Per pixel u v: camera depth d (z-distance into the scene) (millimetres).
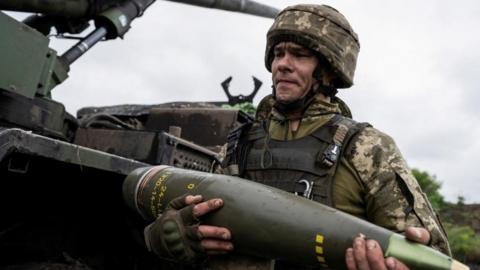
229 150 2314
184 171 2260
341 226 1764
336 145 2045
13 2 4262
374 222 1981
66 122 4270
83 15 4934
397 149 2049
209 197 2016
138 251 3562
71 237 3221
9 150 2219
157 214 2246
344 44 2203
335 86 2318
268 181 2131
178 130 4254
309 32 2133
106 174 2861
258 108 2430
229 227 1943
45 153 2369
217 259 2033
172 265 3529
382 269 1569
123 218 3451
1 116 3545
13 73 3383
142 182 2338
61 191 3123
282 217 1863
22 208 2979
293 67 2170
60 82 4457
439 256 1629
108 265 3416
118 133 3863
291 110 2207
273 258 1929
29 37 3484
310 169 2049
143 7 5586
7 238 2893
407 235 1656
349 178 2014
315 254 1792
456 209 21984
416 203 1912
